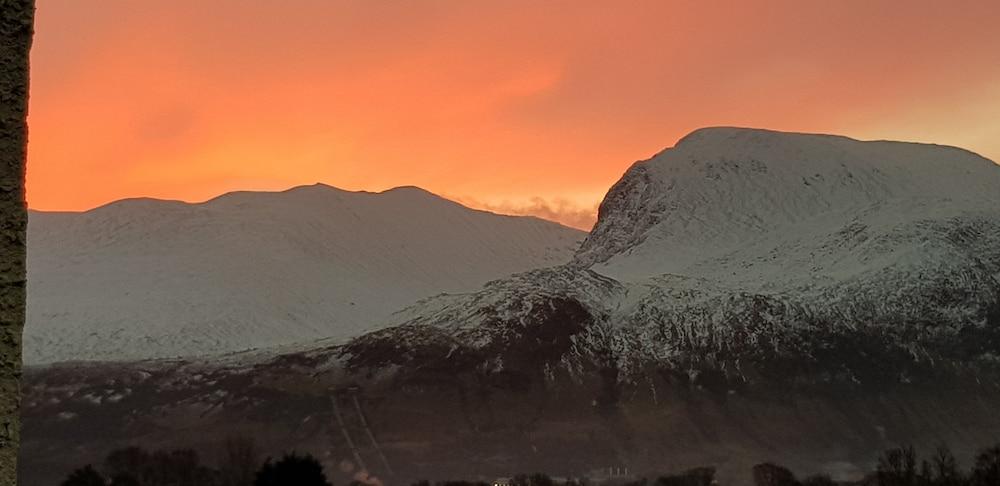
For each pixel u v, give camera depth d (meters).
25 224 5.54
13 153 5.50
